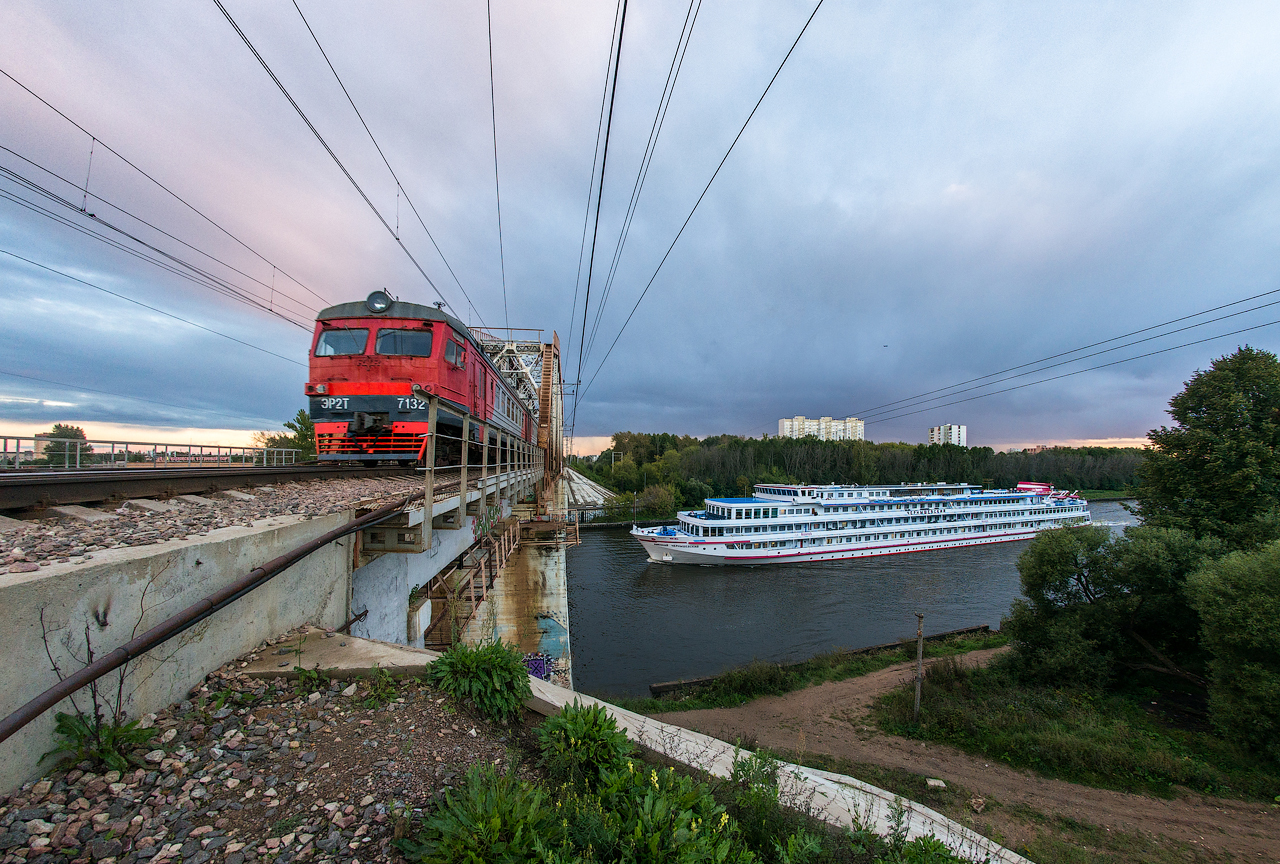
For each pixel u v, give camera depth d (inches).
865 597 1581.0
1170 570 851.4
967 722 778.2
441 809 132.9
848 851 221.0
